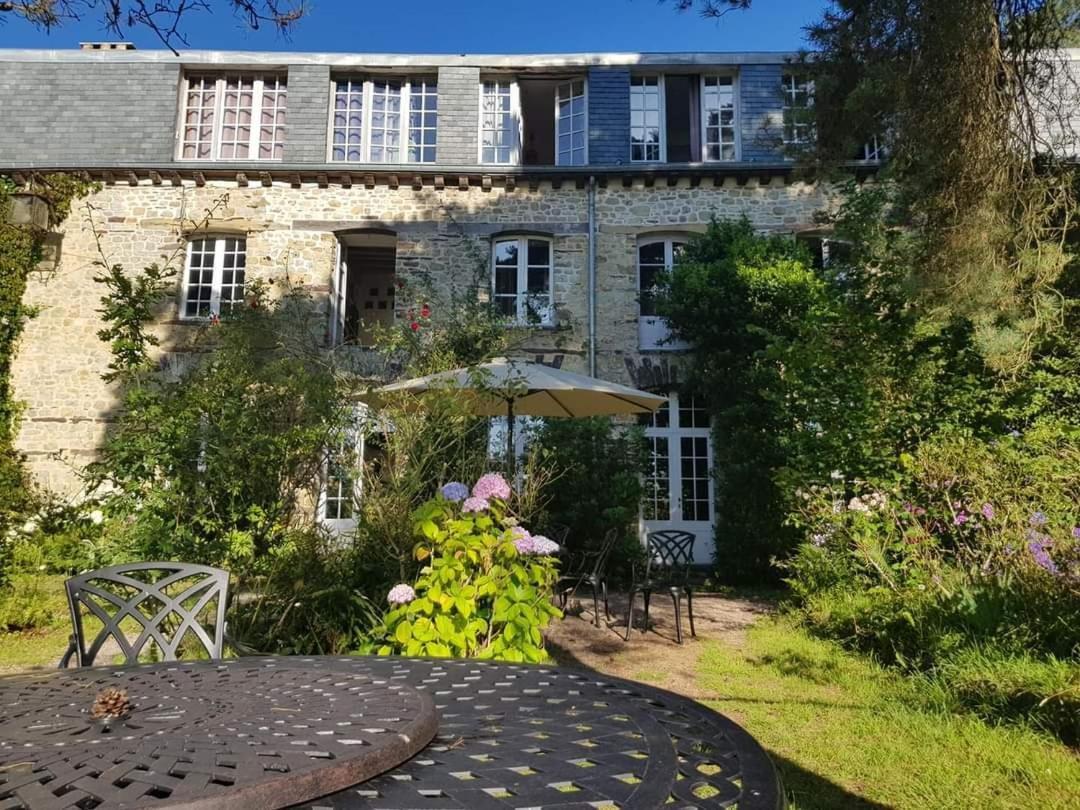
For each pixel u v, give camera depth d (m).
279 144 11.20
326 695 1.48
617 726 1.39
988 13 4.82
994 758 3.10
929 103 5.16
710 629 6.09
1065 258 4.96
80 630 2.34
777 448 8.66
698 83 11.39
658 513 10.44
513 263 10.98
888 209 6.55
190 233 10.64
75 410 10.15
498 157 11.23
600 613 6.80
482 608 3.64
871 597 5.19
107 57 11.03
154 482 4.51
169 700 1.44
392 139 11.34
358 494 4.99
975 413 5.81
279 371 5.39
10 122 10.75
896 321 6.10
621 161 10.91
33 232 10.31
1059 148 5.41
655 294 10.38
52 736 1.18
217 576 2.58
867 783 2.92
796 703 3.96
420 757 1.19
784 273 9.12
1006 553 4.65
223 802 0.90
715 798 1.03
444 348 8.54
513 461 5.89
